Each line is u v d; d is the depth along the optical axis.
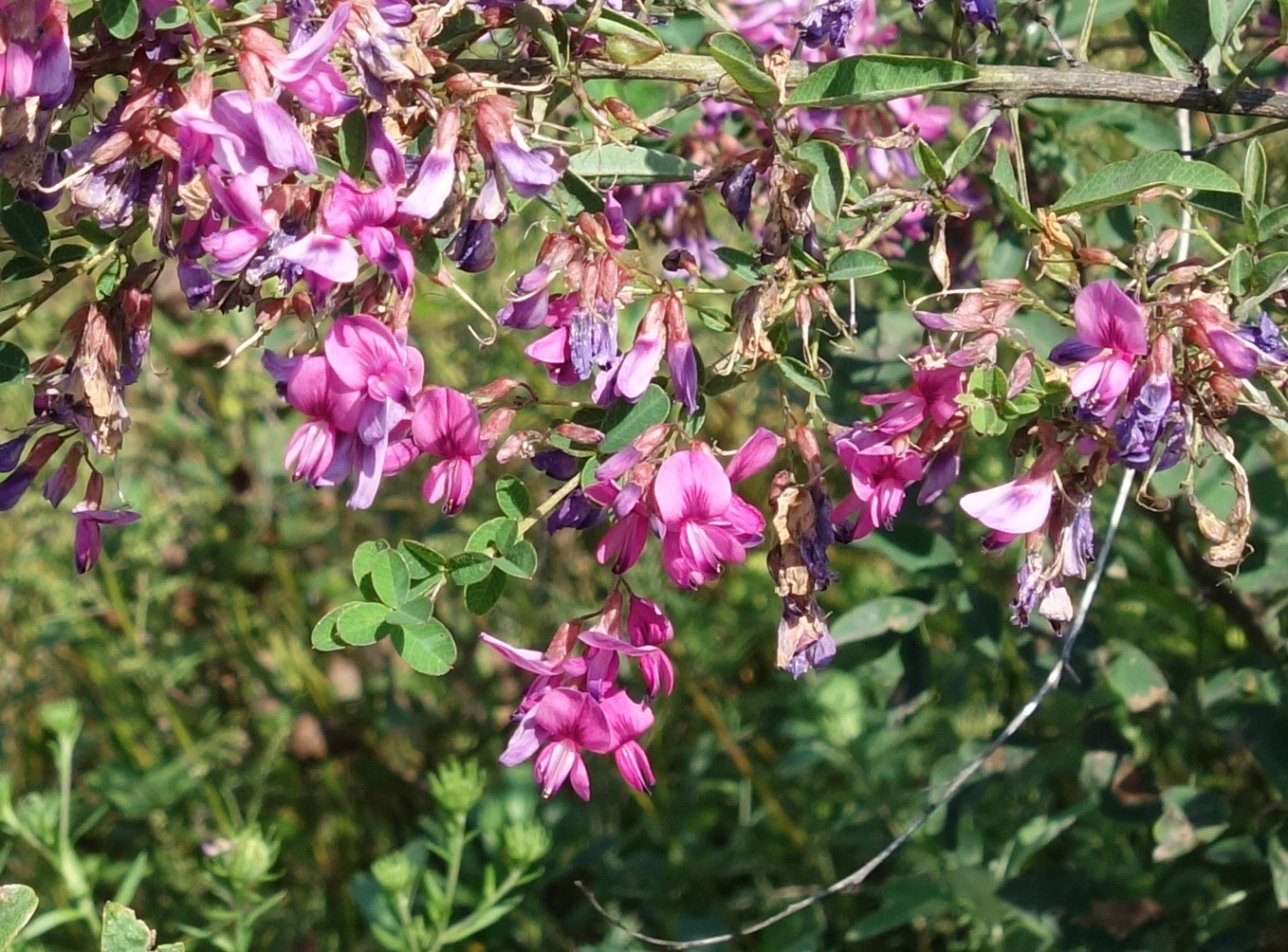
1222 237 0.23
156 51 0.16
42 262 0.18
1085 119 0.24
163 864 0.34
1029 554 0.17
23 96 0.16
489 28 0.17
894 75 0.17
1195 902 0.27
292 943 0.34
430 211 0.15
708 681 0.35
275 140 0.15
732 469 0.17
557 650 0.17
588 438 0.17
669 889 0.32
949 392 0.17
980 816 0.30
